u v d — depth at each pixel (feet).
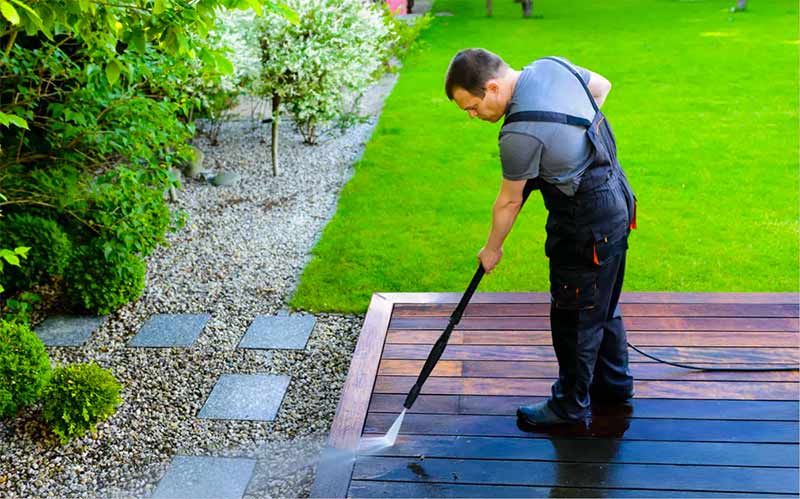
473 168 19.21
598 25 42.60
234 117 24.79
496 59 6.39
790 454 7.15
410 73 31.65
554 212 6.63
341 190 18.06
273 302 12.59
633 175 18.06
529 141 6.15
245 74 18.31
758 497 6.63
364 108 26.11
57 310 12.44
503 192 6.53
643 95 26.13
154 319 12.06
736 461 7.09
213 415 9.49
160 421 9.41
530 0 46.75
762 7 45.85
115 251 12.01
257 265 14.10
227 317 12.08
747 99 24.88
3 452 8.89
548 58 6.51
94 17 9.09
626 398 7.99
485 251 7.10
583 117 6.27
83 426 9.04
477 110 6.55
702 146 20.12
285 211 16.96
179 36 8.29
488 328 9.87
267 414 9.48
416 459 7.36
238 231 15.83
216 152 21.38
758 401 7.99
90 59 11.91
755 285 12.23
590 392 8.09
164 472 8.43
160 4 7.86
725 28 39.06
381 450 7.51
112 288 12.09
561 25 43.21
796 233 14.28
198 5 8.30
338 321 11.80
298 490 8.06
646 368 8.72
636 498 6.69
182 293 12.98
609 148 6.54
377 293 11.02
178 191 18.34
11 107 11.62
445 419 7.97
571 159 6.23
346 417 8.06
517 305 10.45
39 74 12.47
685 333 9.45
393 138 22.16
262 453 8.73
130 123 12.43
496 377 8.70
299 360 10.73
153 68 12.34
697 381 8.41
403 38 28.50
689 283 12.43
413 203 16.89
